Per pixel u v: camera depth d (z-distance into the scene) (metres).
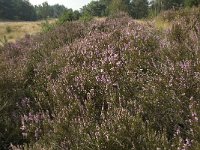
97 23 8.28
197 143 2.67
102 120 3.46
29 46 7.84
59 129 3.50
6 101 4.44
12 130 4.00
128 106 3.54
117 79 4.21
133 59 4.58
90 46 5.44
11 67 5.66
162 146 2.85
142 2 31.22
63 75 4.63
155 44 5.27
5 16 110.19
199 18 7.41
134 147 2.88
